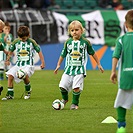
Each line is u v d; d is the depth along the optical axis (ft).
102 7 267.59
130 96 77.05
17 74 122.52
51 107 110.01
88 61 220.64
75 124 89.25
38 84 161.38
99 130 83.71
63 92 106.22
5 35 177.78
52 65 220.02
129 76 76.18
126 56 76.54
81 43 106.22
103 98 127.34
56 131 82.84
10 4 250.78
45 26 218.79
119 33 224.74
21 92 139.85
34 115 98.89
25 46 124.57
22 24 216.33
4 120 93.20
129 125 88.17
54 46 219.82
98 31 222.89
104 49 222.89
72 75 105.19
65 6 267.59
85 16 223.30
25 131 82.69
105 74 198.90
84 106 111.75
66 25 220.02
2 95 132.36
